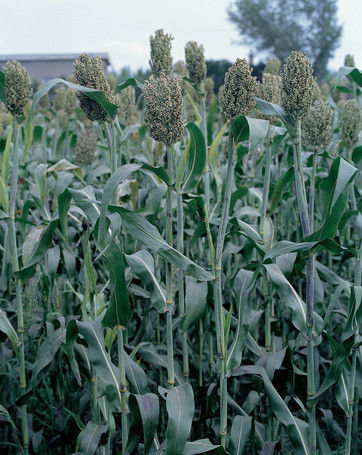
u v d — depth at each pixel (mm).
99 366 2406
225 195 2340
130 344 3613
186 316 2701
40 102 7414
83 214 2623
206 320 3293
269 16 39875
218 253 2375
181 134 2262
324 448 2775
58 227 3381
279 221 4609
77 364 3072
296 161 2348
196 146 2352
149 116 2229
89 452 2531
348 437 2678
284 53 40000
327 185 2129
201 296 2725
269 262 2619
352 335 2307
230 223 3383
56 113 6965
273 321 3410
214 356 4008
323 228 2199
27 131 3238
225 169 4141
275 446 2805
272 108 2312
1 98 2559
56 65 37156
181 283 2922
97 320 2525
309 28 39500
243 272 2793
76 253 3850
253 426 2756
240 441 2586
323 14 38625
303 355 3678
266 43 40438
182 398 2299
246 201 4355
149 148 5512
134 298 3494
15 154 2682
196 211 3514
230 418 3438
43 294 3402
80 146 4176
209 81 6102
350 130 3150
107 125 2660
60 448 3502
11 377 3428
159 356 3084
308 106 2217
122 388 2385
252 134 1997
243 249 3395
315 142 2412
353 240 4871
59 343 2895
